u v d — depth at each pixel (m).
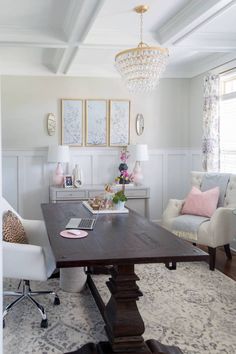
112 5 3.14
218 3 2.82
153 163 5.97
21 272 2.51
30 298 2.80
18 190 5.53
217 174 4.59
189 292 3.30
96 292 2.98
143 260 2.01
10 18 3.43
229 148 4.98
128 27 3.71
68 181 5.41
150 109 5.88
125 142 5.82
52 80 5.52
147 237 2.48
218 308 2.98
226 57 4.79
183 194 6.11
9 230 2.70
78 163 5.70
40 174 5.59
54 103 5.55
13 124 5.45
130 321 2.25
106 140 5.75
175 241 2.38
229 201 4.26
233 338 2.50
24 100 5.46
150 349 2.29
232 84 4.93
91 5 2.80
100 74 5.62
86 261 1.96
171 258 2.04
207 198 4.32
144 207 5.44
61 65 4.98
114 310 2.29
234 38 3.94
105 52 4.73
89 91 5.65
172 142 6.01
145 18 3.46
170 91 5.93
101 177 5.77
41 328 2.64
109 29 3.73
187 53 4.88
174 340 2.47
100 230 2.69
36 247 2.53
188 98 6.00
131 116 5.82
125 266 2.28
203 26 3.41
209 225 3.93
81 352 2.27
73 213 3.37
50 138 5.58
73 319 2.79
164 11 3.29
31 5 3.13
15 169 5.51
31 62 5.32
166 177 6.03
